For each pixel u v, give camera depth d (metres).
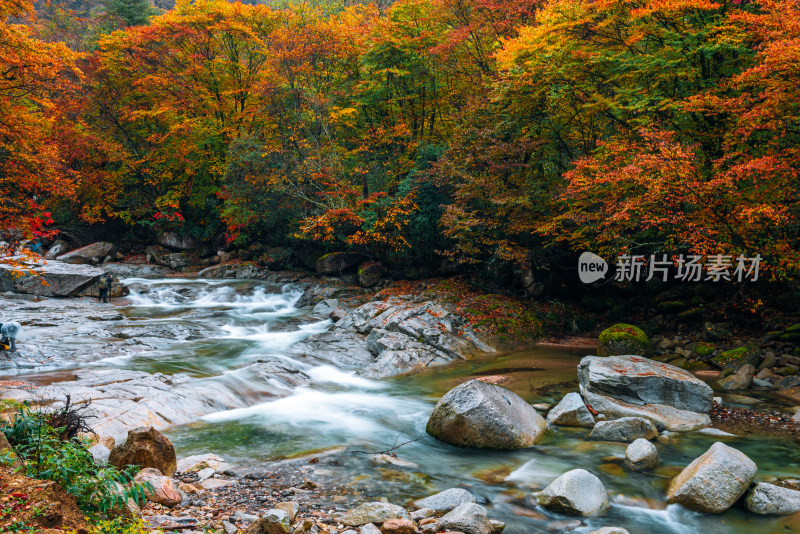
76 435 5.75
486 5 21.31
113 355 13.72
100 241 32.00
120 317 18.17
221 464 7.22
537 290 21.39
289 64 24.91
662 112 15.72
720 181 11.52
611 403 9.84
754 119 11.62
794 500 6.10
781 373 12.47
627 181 13.92
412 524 5.27
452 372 14.27
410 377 13.67
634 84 16.81
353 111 24.64
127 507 4.74
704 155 14.70
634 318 19.08
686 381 9.95
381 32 23.98
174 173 32.69
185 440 8.51
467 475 7.14
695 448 8.22
